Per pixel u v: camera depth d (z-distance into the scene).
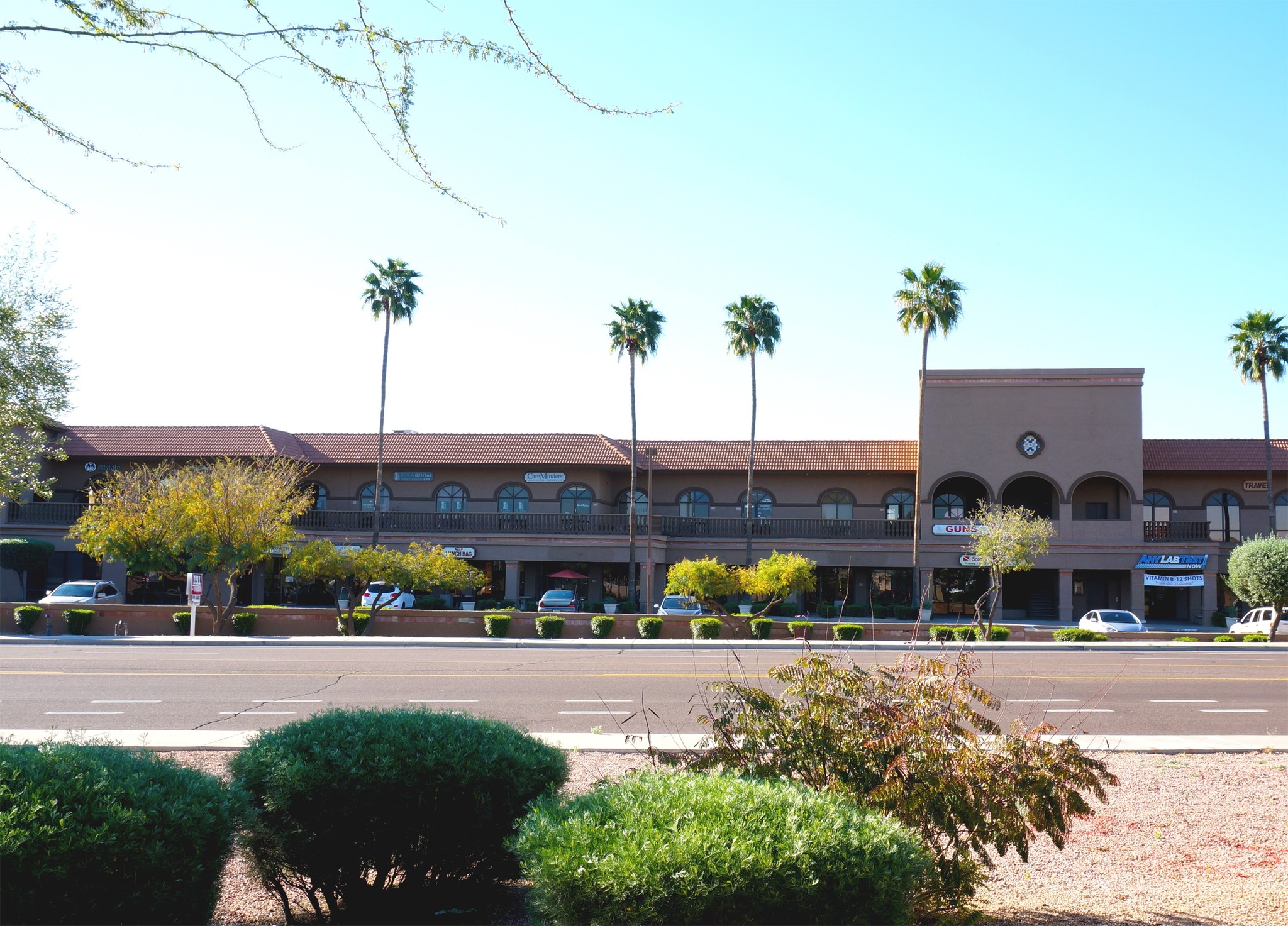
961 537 48.16
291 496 37.88
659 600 49.94
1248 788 9.93
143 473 37.12
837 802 4.89
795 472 51.47
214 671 20.55
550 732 13.06
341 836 5.74
